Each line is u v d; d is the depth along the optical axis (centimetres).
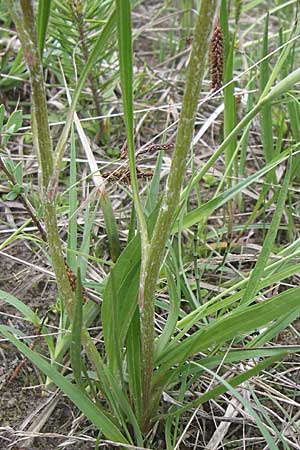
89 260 50
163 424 39
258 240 53
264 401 41
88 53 57
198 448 39
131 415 36
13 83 63
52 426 40
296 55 64
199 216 42
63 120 60
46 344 44
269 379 42
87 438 38
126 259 34
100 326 45
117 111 63
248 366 42
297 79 31
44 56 61
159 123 63
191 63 27
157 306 46
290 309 34
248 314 34
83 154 59
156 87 66
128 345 36
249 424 40
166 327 37
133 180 31
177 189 30
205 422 40
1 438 39
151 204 41
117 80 62
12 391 42
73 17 54
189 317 39
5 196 46
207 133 62
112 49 60
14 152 58
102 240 52
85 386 40
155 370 39
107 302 35
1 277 49
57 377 34
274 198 50
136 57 71
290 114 52
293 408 41
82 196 55
